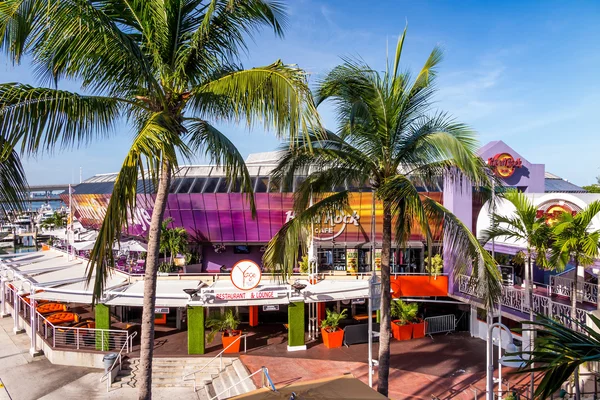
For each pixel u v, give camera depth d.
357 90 10.04
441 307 25.06
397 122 10.38
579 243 12.41
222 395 15.38
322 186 11.20
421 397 13.91
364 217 24.78
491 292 9.66
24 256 32.12
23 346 21.73
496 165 22.34
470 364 16.88
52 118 6.69
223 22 8.80
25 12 6.13
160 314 23.20
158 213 9.16
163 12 8.43
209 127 9.30
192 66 9.12
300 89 7.36
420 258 24.67
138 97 9.04
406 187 9.17
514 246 16.64
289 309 18.97
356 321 22.83
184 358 18.08
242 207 25.91
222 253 29.48
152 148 6.51
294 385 8.94
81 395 15.80
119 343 19.11
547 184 31.98
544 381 5.21
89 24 6.75
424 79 10.19
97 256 6.41
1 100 6.09
